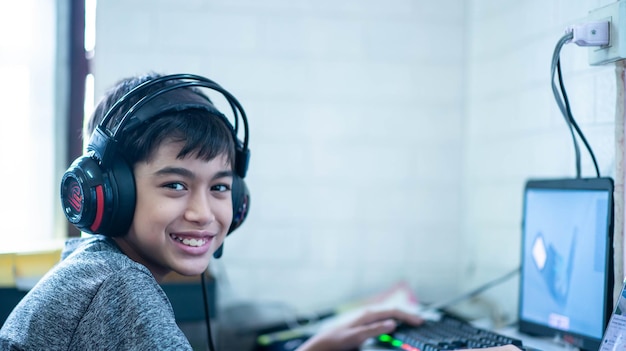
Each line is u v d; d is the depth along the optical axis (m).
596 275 1.21
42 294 0.95
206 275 1.69
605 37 1.22
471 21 2.14
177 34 2.07
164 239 1.02
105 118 1.00
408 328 1.47
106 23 2.04
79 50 2.06
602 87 1.36
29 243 1.94
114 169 0.99
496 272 1.93
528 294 1.42
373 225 2.16
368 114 2.15
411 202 2.17
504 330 1.50
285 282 2.12
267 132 2.12
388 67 2.16
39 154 2.05
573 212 1.29
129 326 0.88
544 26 1.66
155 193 1.00
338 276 2.14
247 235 2.12
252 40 2.11
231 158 1.09
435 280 2.17
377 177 2.16
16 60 2.03
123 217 1.00
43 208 2.05
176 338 0.88
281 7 2.12
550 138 1.62
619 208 1.21
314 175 2.14
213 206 1.06
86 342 0.90
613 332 1.03
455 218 2.18
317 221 2.14
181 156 1.00
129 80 1.14
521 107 1.79
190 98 1.06
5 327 0.95
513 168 1.84
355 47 2.15
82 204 0.98
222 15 2.09
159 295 0.94
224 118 1.08
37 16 2.04
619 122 1.23
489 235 1.99
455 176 2.18
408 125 2.17
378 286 2.15
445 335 1.36
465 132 2.18
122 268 0.94
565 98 1.33
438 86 2.18
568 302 1.28
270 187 2.12
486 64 2.03
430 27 2.17
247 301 2.11
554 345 1.34
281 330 1.96
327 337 1.47
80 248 1.04
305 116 2.13
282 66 2.12
